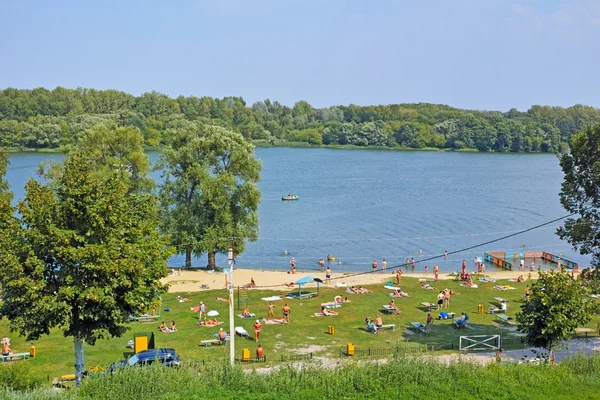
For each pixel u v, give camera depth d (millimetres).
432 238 103875
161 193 73688
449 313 52656
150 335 38125
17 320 29844
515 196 153250
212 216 73188
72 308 30531
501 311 54094
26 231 30469
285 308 50156
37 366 37406
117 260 30719
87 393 27328
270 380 29406
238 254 72438
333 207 135250
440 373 31172
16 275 29656
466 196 152500
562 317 35406
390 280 67562
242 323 49156
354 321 50594
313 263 86375
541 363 34281
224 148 73250
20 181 145500
